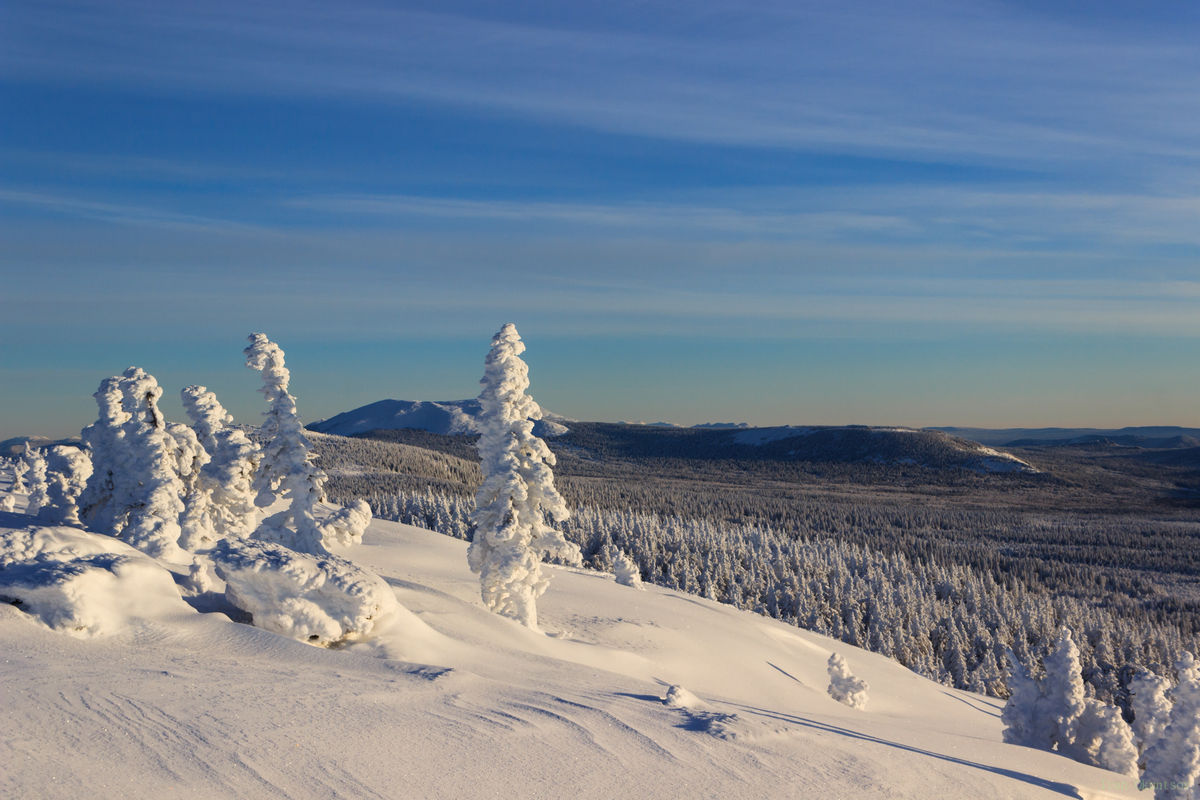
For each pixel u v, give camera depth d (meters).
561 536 30.48
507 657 17.83
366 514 27.69
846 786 11.80
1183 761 16.61
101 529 26.00
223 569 15.88
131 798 8.62
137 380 26.55
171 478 26.42
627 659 27.56
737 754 12.25
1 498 39.78
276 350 26.94
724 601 103.25
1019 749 19.20
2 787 8.36
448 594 30.25
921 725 29.22
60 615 13.29
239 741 10.19
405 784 9.80
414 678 13.71
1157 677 22.17
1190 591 160.38
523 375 31.02
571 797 10.13
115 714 10.46
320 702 11.86
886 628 93.31
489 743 11.30
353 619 16.14
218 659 13.40
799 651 43.97
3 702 10.30
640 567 115.81
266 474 26.83
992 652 93.25
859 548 186.75
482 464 30.97
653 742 12.27
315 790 9.35
